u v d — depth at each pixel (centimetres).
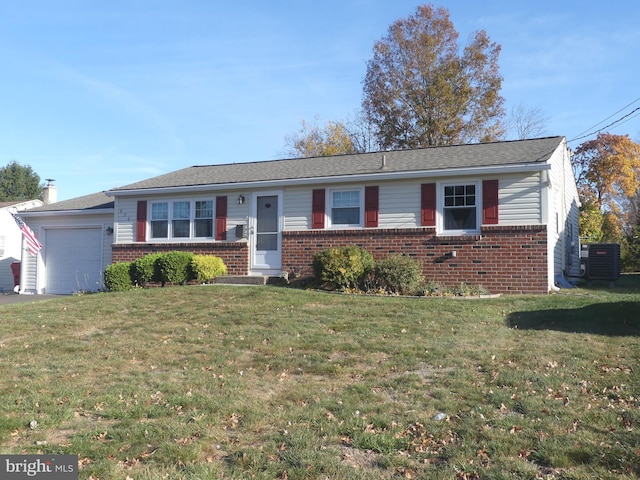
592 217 2856
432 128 3167
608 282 1702
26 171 5350
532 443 409
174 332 843
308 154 3759
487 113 3206
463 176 1305
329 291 1270
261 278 1429
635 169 3609
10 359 699
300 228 1469
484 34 3155
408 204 1353
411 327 826
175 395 541
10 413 490
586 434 424
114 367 657
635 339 716
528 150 1377
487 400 511
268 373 625
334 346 727
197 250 1588
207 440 430
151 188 1627
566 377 569
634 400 499
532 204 1235
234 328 848
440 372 607
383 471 376
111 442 425
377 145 3562
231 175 1653
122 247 1686
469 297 1120
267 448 413
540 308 954
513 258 1241
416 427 452
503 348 696
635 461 375
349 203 1427
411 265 1240
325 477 366
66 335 845
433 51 3134
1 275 2308
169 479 362
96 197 2080
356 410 492
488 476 360
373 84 3234
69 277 1889
